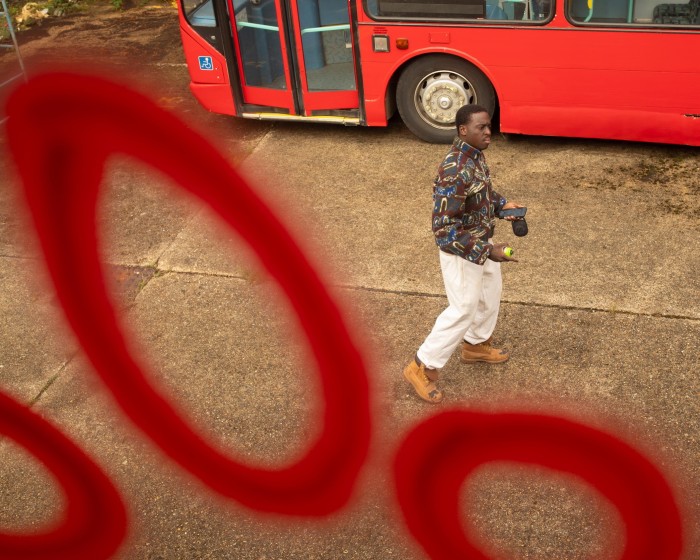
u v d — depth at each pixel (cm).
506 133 795
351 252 652
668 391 497
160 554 432
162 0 1294
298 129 855
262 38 809
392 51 761
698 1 671
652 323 550
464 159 438
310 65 802
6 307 631
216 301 613
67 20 1248
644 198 685
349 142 820
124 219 720
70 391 544
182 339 580
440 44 746
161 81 1001
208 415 515
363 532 430
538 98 747
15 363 575
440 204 439
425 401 505
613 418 483
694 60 688
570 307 571
